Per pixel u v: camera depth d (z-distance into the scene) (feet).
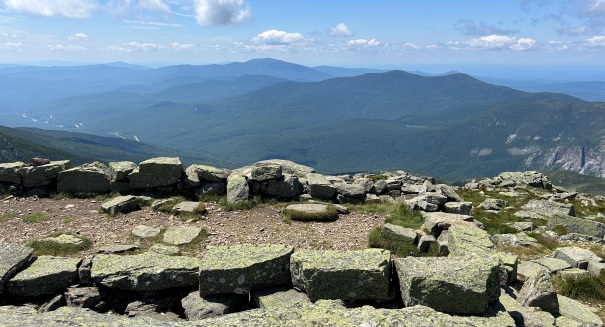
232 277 41.29
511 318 34.86
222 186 88.02
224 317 32.22
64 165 90.17
